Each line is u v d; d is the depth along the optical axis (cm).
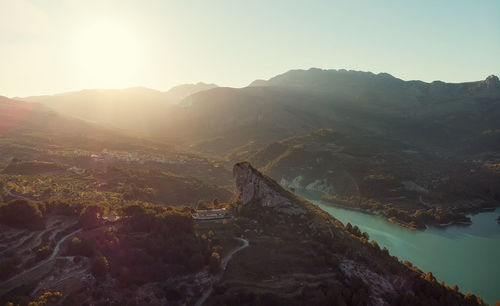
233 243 13150
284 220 15525
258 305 10156
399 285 12525
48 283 9444
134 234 11925
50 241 10956
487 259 19862
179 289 10456
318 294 10931
